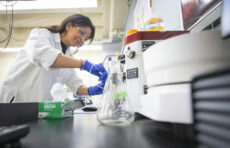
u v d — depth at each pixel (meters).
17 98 1.15
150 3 1.13
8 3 2.05
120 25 3.51
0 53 5.23
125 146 0.26
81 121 0.55
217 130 0.19
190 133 0.31
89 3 2.57
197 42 0.30
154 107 0.38
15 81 1.16
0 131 0.27
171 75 0.34
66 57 0.95
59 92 1.31
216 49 0.29
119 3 2.58
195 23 0.79
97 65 0.94
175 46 0.33
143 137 0.31
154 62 0.38
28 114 0.63
